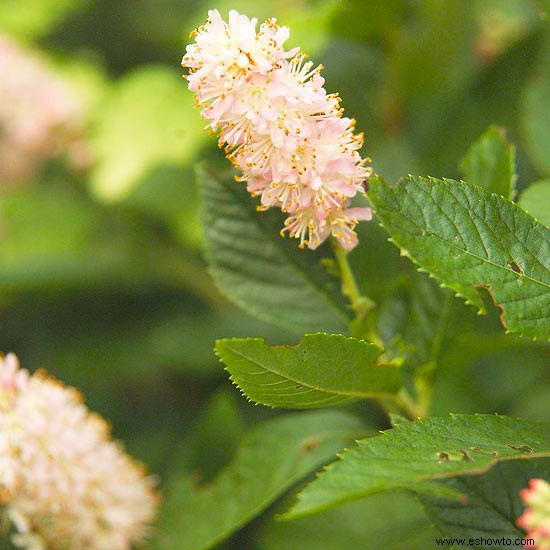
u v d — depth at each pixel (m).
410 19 1.07
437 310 0.94
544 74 1.00
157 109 1.31
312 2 1.23
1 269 1.28
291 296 0.95
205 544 0.96
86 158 1.37
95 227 1.40
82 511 0.96
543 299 0.86
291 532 1.01
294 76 0.87
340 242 0.90
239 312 1.26
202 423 1.02
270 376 0.86
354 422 0.97
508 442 0.85
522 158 1.05
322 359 0.87
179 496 1.00
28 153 1.41
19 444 0.95
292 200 0.88
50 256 1.31
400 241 0.86
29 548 0.96
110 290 1.32
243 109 0.87
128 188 1.25
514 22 1.14
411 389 1.00
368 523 1.00
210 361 1.21
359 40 1.09
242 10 1.28
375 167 1.08
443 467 0.83
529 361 1.07
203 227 0.95
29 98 1.38
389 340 0.95
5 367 0.96
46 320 1.35
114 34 1.54
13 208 1.41
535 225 0.87
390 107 1.09
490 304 0.87
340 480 0.82
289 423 0.98
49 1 1.49
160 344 1.24
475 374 1.07
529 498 0.82
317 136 0.87
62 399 0.97
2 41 1.42
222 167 1.24
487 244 0.87
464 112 1.06
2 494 0.95
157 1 1.50
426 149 1.07
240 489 0.97
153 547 0.98
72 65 1.50
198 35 0.87
